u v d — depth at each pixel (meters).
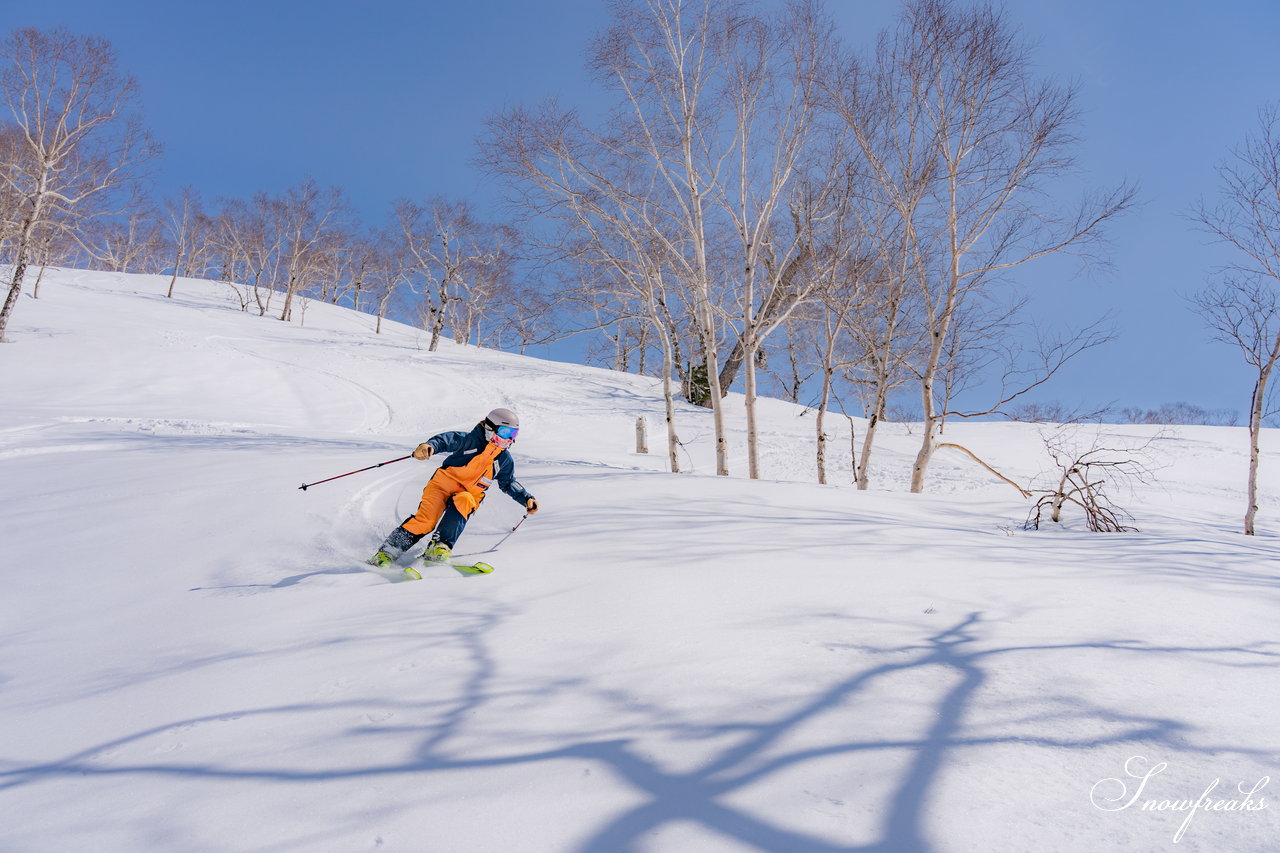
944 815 1.65
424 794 1.79
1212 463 19.27
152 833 1.67
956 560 4.32
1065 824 1.62
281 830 1.66
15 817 1.78
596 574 4.04
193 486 7.18
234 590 4.07
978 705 2.24
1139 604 3.39
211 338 31.81
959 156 11.38
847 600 3.44
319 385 26.86
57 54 25.11
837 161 12.48
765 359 17.44
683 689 2.39
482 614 3.39
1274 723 2.12
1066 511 7.34
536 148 12.26
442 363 33.00
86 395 21.56
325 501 6.38
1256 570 4.29
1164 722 2.12
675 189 12.68
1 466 9.29
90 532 5.51
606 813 1.68
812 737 2.03
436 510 4.70
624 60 12.16
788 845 1.54
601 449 20.95
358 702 2.40
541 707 2.29
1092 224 10.74
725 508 6.04
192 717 2.36
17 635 3.48
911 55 11.41
